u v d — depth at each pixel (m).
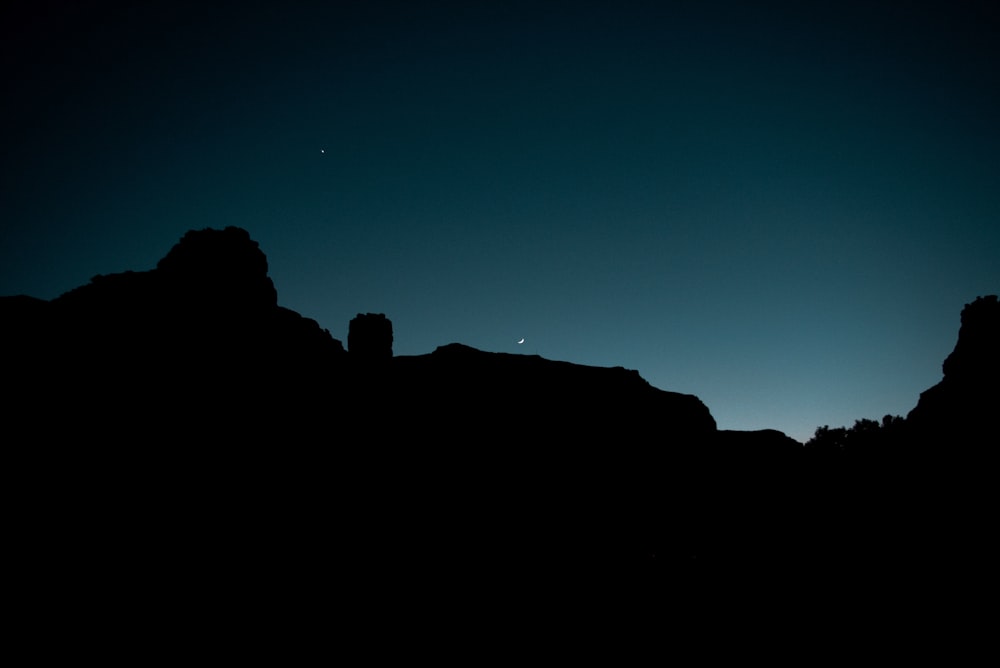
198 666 14.73
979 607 23.16
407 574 22.36
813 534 36.16
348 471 29.56
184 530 20.66
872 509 39.25
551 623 20.80
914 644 20.77
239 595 18.19
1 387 24.69
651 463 48.38
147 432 25.31
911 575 27.67
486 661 17.44
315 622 17.78
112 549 18.55
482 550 26.39
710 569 29.86
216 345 33.81
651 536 34.25
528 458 40.91
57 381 26.34
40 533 18.23
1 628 14.45
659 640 20.72
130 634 15.34
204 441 26.30
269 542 21.64
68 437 23.25
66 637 14.70
